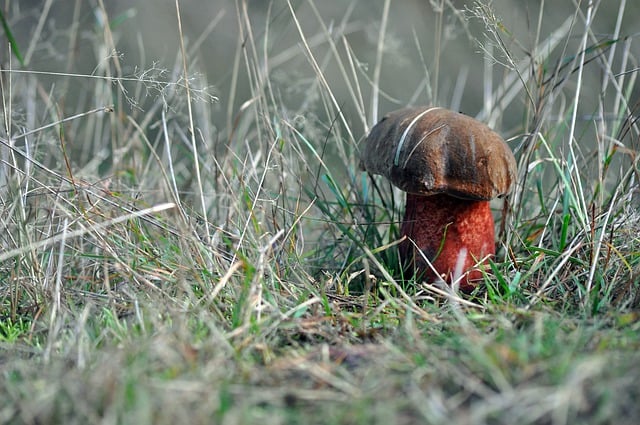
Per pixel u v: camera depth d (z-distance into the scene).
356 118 2.96
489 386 1.94
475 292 2.11
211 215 2.23
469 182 2.09
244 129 2.33
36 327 2.05
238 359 1.98
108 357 1.96
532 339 1.99
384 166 2.11
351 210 2.23
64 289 2.08
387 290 2.12
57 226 2.14
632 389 1.93
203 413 1.92
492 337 2.00
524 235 2.20
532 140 2.19
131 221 2.13
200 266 2.09
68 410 1.93
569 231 2.17
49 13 3.10
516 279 2.09
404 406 1.93
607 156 2.22
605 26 2.76
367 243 2.19
